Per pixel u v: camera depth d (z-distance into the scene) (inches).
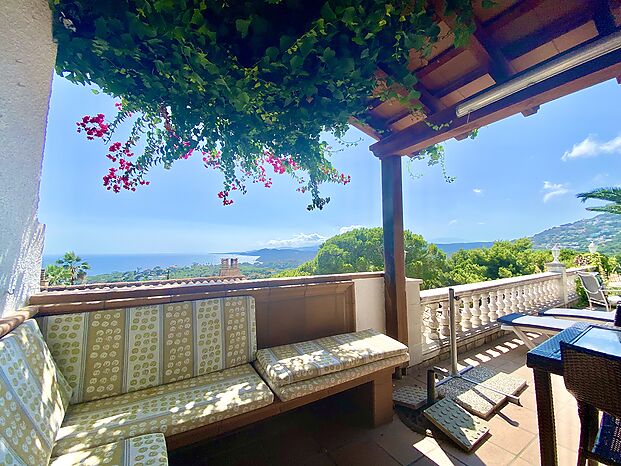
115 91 54.6
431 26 49.2
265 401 55.1
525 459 61.2
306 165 76.5
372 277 108.6
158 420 47.0
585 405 43.4
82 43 45.1
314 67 51.1
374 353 71.9
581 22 57.8
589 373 37.6
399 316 104.5
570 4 54.7
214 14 44.3
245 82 49.5
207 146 69.8
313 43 45.4
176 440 46.8
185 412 49.5
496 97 68.3
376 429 72.3
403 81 56.6
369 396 73.3
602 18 54.2
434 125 82.8
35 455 33.9
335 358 68.2
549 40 62.8
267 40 47.8
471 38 59.3
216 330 69.6
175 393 56.6
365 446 66.4
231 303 73.4
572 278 219.0
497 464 60.2
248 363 71.7
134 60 49.3
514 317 112.3
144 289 65.5
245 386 59.2
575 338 51.2
